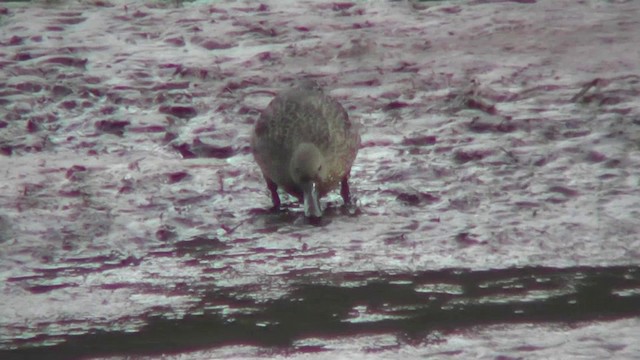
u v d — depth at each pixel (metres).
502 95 16.23
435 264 11.55
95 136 15.41
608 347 9.62
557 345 9.69
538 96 16.23
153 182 13.70
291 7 20.95
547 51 18.22
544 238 11.98
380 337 10.01
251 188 13.63
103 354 9.84
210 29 19.75
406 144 14.73
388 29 19.61
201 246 12.16
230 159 14.55
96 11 21.14
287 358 9.64
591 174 13.62
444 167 13.90
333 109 12.82
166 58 18.42
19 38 19.47
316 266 11.61
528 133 14.94
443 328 10.14
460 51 18.34
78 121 15.90
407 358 9.55
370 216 12.77
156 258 11.89
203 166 14.23
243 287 11.19
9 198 13.18
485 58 17.92
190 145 14.82
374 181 13.66
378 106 16.11
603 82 16.52
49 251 11.99
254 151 12.91
